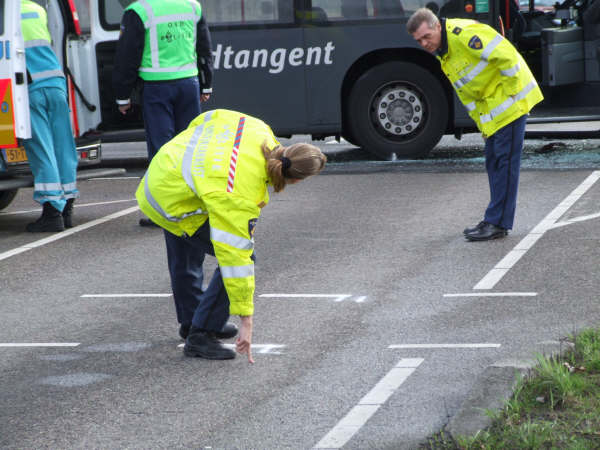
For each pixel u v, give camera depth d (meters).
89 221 29.44
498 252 22.83
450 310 18.53
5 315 19.78
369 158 39.62
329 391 14.64
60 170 28.23
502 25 37.12
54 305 20.36
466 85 24.03
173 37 24.69
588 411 12.81
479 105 24.19
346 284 20.78
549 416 12.73
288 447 12.72
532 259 21.98
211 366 16.11
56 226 28.03
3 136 27.17
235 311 14.44
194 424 13.65
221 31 37.88
